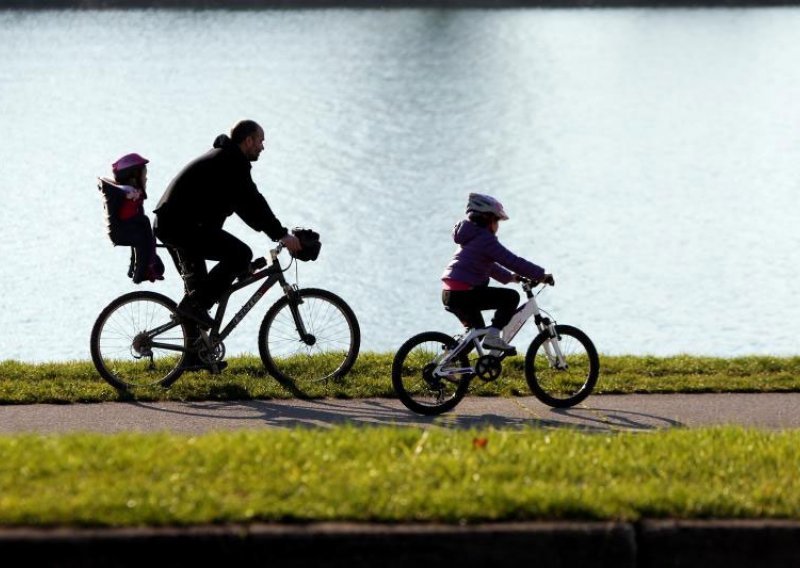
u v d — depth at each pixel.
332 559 22.72
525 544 22.92
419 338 35.44
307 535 22.66
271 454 26.97
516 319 36.09
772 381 39.09
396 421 34.38
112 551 22.38
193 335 38.19
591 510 23.61
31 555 22.28
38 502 23.48
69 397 36.59
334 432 29.05
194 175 37.44
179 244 37.72
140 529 22.69
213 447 27.33
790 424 34.16
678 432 30.39
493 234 36.22
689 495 24.45
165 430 31.97
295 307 38.66
